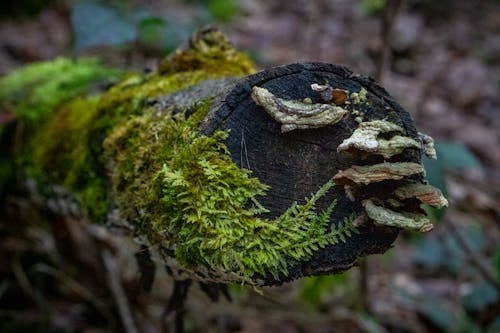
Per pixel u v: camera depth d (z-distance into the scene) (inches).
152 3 205.2
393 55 225.3
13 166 96.5
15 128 96.1
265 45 212.4
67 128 82.0
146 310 108.3
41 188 88.0
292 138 50.4
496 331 110.0
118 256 105.7
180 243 49.0
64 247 111.3
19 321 102.4
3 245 107.0
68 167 77.6
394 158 51.3
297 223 49.6
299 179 50.7
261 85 50.1
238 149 49.4
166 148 53.7
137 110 65.1
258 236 48.3
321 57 200.5
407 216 50.3
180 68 74.2
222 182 48.0
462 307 116.2
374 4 238.8
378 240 51.9
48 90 94.3
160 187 50.3
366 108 52.1
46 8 181.5
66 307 108.7
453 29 259.1
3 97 97.7
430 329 117.3
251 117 49.7
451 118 189.2
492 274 108.7
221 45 76.1
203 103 53.1
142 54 143.5
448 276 133.0
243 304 112.5
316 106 49.1
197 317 106.4
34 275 109.1
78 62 103.7
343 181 49.8
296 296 115.5
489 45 250.2
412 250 135.7
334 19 239.9
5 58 158.2
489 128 194.1
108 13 107.0
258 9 247.1
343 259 51.4
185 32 130.1
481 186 153.5
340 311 114.0
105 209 68.1
